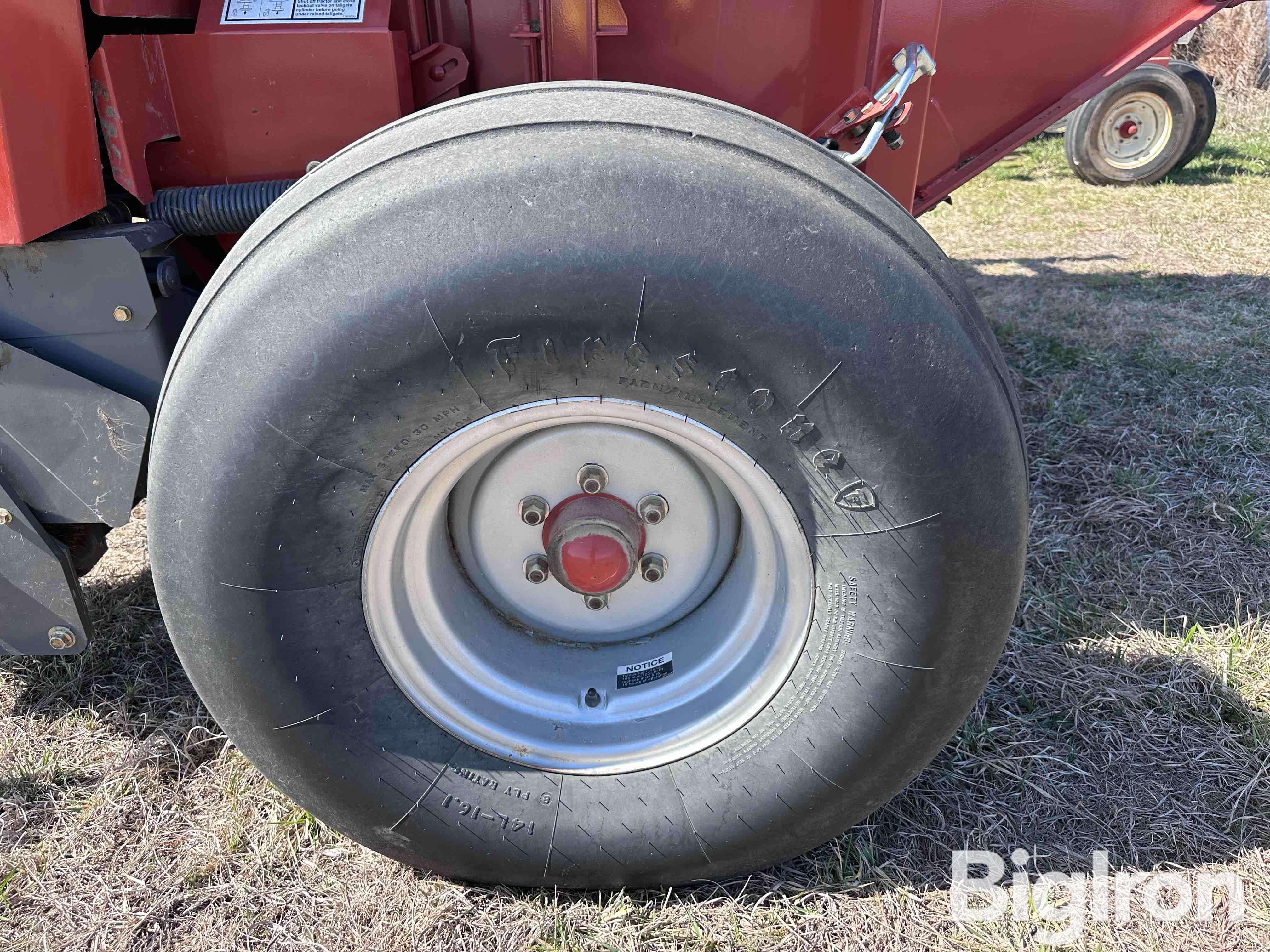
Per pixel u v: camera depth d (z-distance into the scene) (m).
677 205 1.16
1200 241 4.91
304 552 1.28
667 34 1.78
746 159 1.24
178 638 1.35
